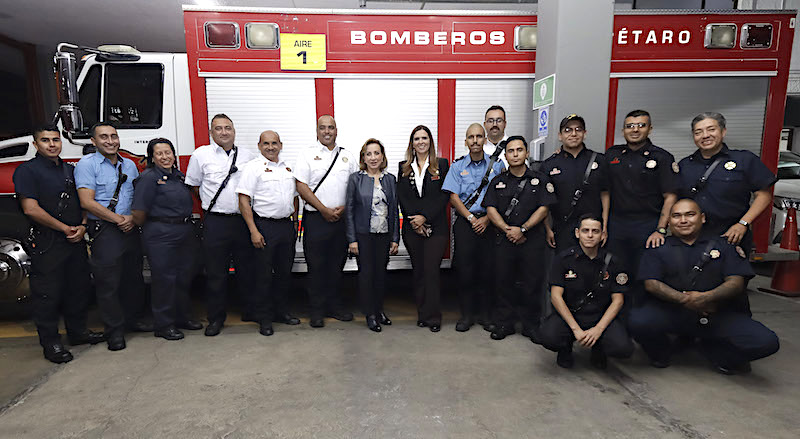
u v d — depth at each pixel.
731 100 3.88
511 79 3.87
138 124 3.83
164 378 2.74
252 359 3.02
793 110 8.81
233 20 3.64
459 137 3.89
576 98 3.41
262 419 2.28
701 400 2.46
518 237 3.17
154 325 3.48
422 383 2.66
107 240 3.14
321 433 2.15
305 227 3.54
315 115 3.78
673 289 2.71
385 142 3.86
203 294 4.84
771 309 4.07
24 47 10.30
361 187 3.38
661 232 3.02
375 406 2.40
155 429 2.20
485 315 3.61
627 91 3.82
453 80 3.83
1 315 4.01
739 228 2.86
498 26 3.81
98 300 3.18
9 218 3.76
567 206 3.17
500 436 2.12
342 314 3.82
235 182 3.40
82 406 2.42
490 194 3.24
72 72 3.11
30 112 10.88
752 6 7.99
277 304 3.75
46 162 2.96
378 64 3.77
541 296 3.59
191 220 3.45
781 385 2.62
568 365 2.85
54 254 2.97
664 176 3.05
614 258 2.71
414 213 3.41
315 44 3.71
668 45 3.79
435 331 3.54
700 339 2.91
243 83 3.71
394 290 4.93
